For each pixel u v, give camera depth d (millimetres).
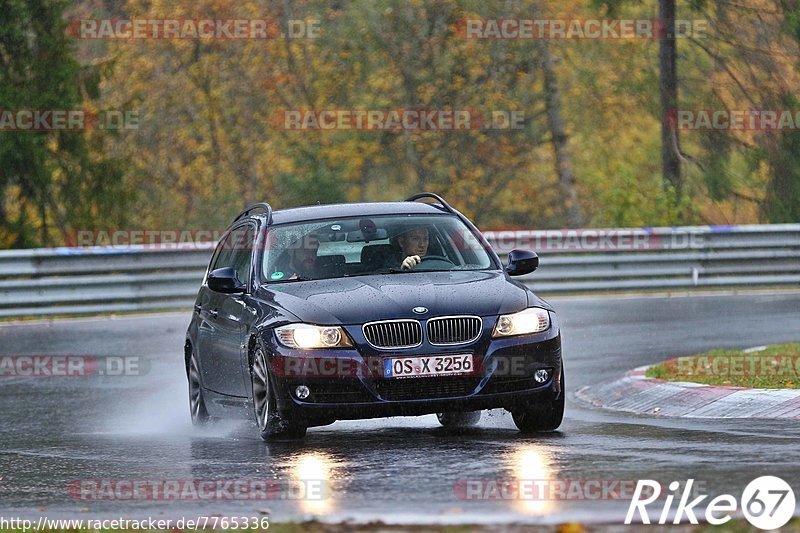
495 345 26328
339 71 111750
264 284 28984
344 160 112250
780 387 31281
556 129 114062
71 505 20797
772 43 96125
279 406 26391
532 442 25641
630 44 115562
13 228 86438
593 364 43594
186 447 28016
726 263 69062
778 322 53562
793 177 95000
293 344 26250
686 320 55219
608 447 24328
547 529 16516
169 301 63688
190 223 120062
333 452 25328
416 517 17594
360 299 26750
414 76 107500
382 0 107375
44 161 84812
